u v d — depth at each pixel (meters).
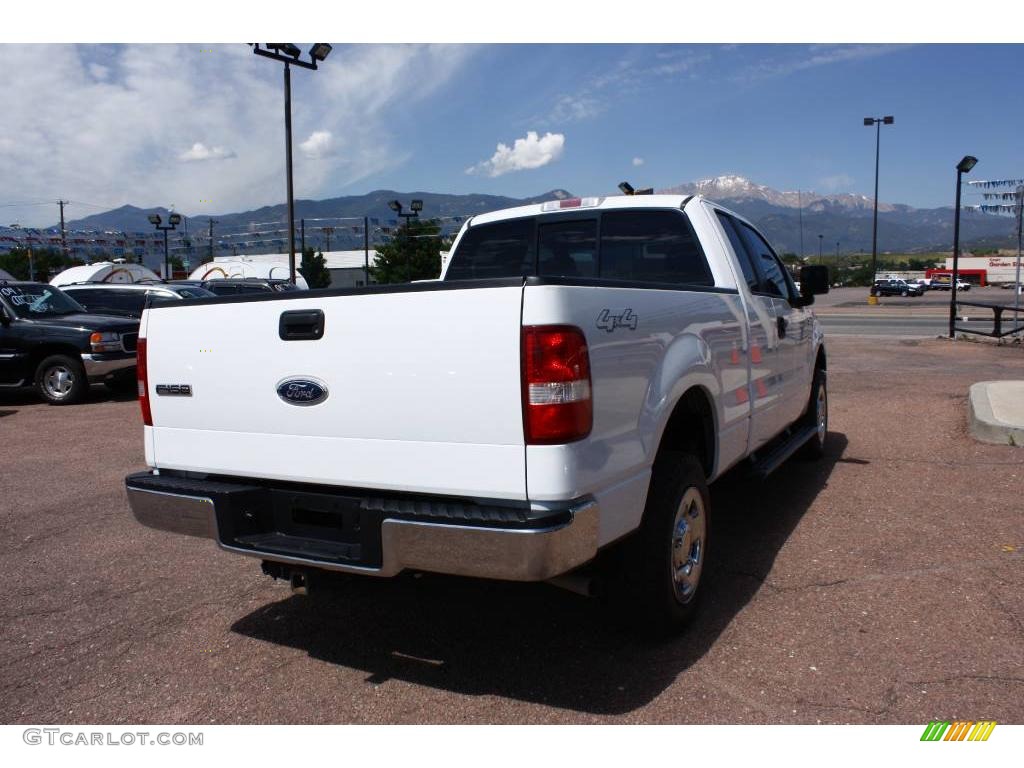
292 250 23.16
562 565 2.74
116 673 3.43
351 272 64.00
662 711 2.99
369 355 2.99
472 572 2.77
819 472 6.59
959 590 4.02
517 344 2.70
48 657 3.58
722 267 4.53
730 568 4.43
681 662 3.37
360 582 4.37
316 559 3.08
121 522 5.63
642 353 3.19
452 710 3.05
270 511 3.39
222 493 3.29
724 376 4.05
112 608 4.12
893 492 5.89
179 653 3.60
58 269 77.56
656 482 3.39
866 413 9.45
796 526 5.15
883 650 3.41
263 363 3.27
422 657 3.51
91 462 7.61
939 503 5.55
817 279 5.61
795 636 3.57
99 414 10.68
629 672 3.30
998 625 3.61
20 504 6.12
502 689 3.20
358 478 3.06
